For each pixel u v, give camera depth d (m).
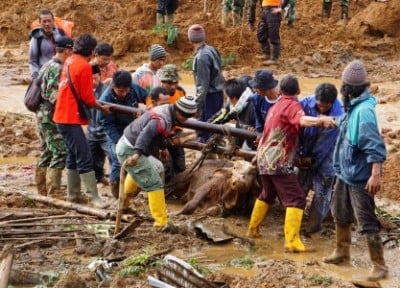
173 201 12.77
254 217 11.12
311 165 11.20
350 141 9.57
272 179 10.72
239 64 26.39
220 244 10.86
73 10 30.45
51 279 9.45
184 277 8.88
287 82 10.62
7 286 8.52
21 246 10.42
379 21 29.50
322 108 10.91
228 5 29.14
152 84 13.06
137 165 10.90
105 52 13.19
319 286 9.44
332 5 32.78
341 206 10.05
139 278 9.49
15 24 30.33
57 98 12.17
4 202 12.16
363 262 10.42
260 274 9.73
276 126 10.58
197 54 13.78
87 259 10.23
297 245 10.68
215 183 12.04
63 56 12.50
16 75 24.72
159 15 27.69
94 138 13.14
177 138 12.20
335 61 27.28
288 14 29.06
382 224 11.61
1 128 17.23
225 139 12.66
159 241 10.77
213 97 14.03
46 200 12.09
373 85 23.41
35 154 16.05
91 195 12.28
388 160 14.42
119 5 30.56
